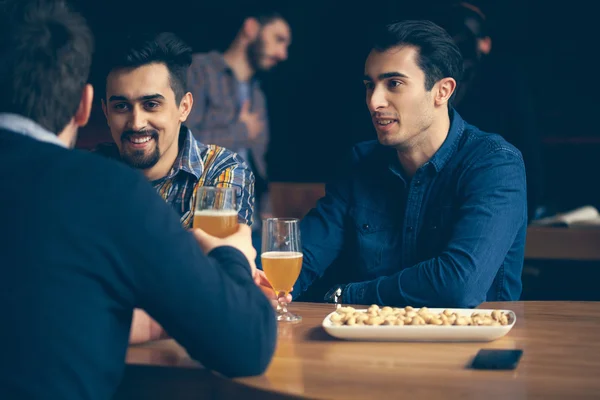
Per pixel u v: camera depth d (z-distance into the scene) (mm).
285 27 4035
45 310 1129
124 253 1167
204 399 1322
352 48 5730
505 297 2158
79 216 1151
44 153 1188
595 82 5078
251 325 1239
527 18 5137
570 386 1209
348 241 2283
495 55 5195
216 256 1378
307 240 2258
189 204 2268
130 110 2146
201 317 1201
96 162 1194
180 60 2174
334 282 2369
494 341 1478
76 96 1255
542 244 3176
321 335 1539
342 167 2314
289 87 5855
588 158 4859
